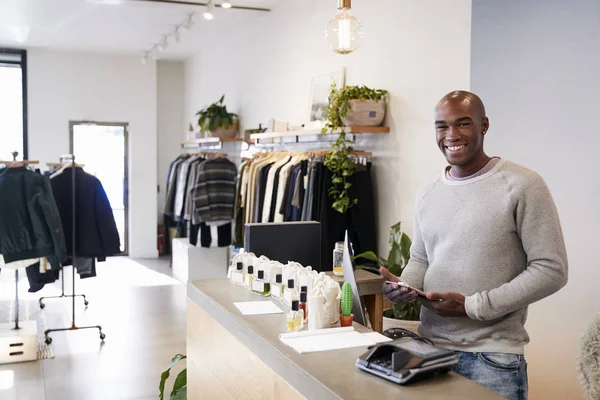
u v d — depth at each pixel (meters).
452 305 2.22
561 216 3.36
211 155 8.05
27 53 9.83
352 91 4.87
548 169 3.43
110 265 9.76
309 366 1.95
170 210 9.01
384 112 4.94
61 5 7.02
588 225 3.23
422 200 2.49
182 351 5.41
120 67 10.37
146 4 6.93
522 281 2.15
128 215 10.66
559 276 2.14
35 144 9.98
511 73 3.62
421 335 2.47
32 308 6.92
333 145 4.97
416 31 4.57
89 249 5.85
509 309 2.16
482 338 2.26
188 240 8.71
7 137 9.94
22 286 8.20
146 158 10.57
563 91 3.34
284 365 2.06
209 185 7.40
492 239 2.23
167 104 11.08
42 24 8.03
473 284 2.27
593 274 3.21
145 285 8.23
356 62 5.37
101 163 10.44
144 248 10.60
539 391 3.46
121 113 10.41
